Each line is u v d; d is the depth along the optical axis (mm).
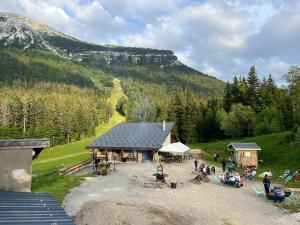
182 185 32344
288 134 64312
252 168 43656
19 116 117188
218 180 36250
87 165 45188
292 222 22688
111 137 54062
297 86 64188
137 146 50594
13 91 177625
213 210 24188
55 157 84812
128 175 36688
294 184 36188
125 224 18719
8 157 13703
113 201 23438
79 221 19875
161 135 53562
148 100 190375
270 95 94938
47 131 111750
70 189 28797
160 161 51250
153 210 21750
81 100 181500
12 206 9414
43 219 8352
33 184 31812
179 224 20406
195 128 99375
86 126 141250
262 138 70000
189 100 106375
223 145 75500
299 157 51188
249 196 29625
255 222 22219
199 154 63250
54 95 172125
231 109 93938
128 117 167250
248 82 95938
